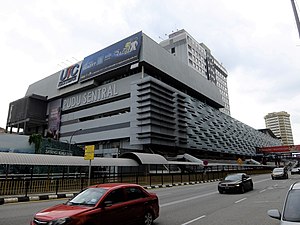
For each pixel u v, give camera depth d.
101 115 59.72
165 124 50.69
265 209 10.55
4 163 19.98
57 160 23.97
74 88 64.50
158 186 26.30
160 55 56.00
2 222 8.52
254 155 104.06
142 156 33.75
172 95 55.53
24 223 8.34
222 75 131.38
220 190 17.62
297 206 4.45
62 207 6.00
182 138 55.00
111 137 53.25
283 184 24.30
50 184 19.59
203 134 65.81
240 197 15.09
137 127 48.19
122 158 32.75
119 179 25.83
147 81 48.25
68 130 64.56
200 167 53.47
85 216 5.50
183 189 22.62
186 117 58.62
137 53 50.94
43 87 75.62
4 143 38.53
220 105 85.44
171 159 51.69
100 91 59.34
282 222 4.14
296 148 88.69
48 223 5.15
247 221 8.23
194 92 70.12
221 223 7.98
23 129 73.56
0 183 16.92
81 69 63.47
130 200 6.99
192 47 98.62
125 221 6.56
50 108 72.06
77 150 46.44
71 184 21.08
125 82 54.28
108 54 57.19
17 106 73.62
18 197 15.46
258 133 122.81
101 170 36.94
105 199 6.27
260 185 24.17
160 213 9.91
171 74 58.12
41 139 41.50
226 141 81.44
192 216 9.24
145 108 47.72
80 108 65.44
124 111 55.00
